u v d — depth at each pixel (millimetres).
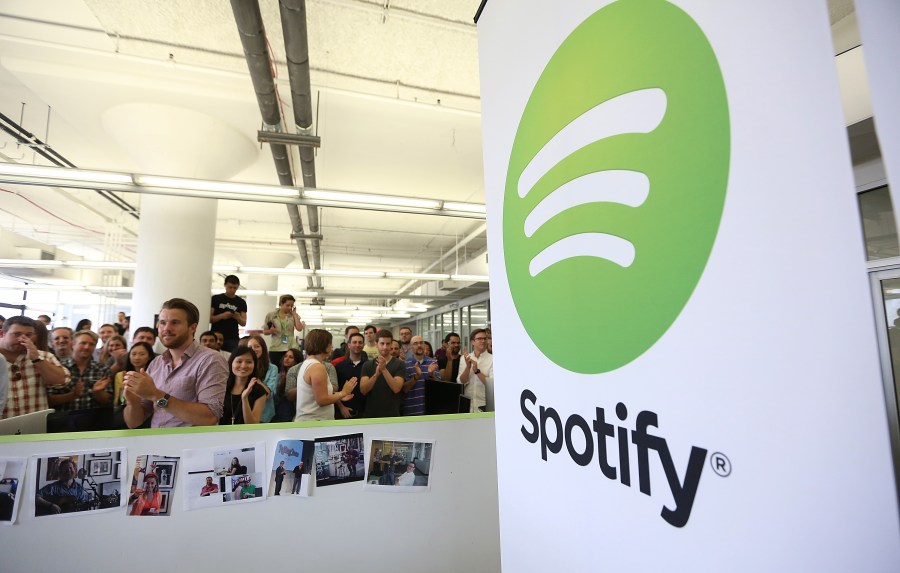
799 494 377
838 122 349
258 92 2713
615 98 631
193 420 1558
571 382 725
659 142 550
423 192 5590
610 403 629
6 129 3629
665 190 538
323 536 1491
